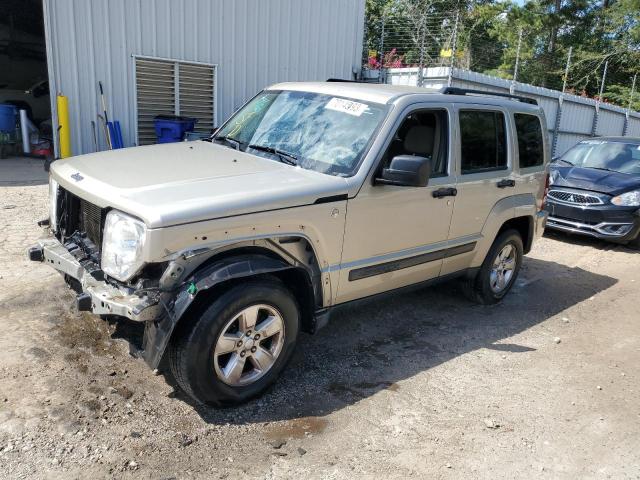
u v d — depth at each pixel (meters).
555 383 4.24
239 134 4.73
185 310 3.09
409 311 5.50
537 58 28.58
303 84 4.89
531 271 7.32
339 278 3.95
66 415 3.29
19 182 9.60
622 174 9.19
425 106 4.43
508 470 3.18
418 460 3.20
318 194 3.62
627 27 32.38
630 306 6.17
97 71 10.27
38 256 4.04
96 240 3.59
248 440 3.25
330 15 13.59
